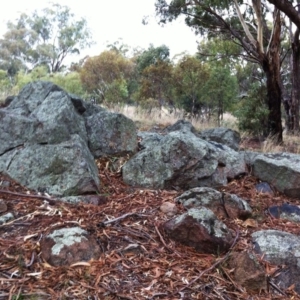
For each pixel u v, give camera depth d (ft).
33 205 11.39
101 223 10.31
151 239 10.05
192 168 14.19
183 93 46.01
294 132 39.55
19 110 15.06
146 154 14.47
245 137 31.09
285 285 9.12
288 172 14.90
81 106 16.37
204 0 38.22
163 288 8.19
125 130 15.71
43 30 114.11
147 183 13.93
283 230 11.89
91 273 8.32
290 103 42.70
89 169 12.94
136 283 8.25
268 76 33.06
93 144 15.28
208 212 10.36
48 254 8.64
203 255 9.67
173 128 22.84
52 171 12.76
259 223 12.26
